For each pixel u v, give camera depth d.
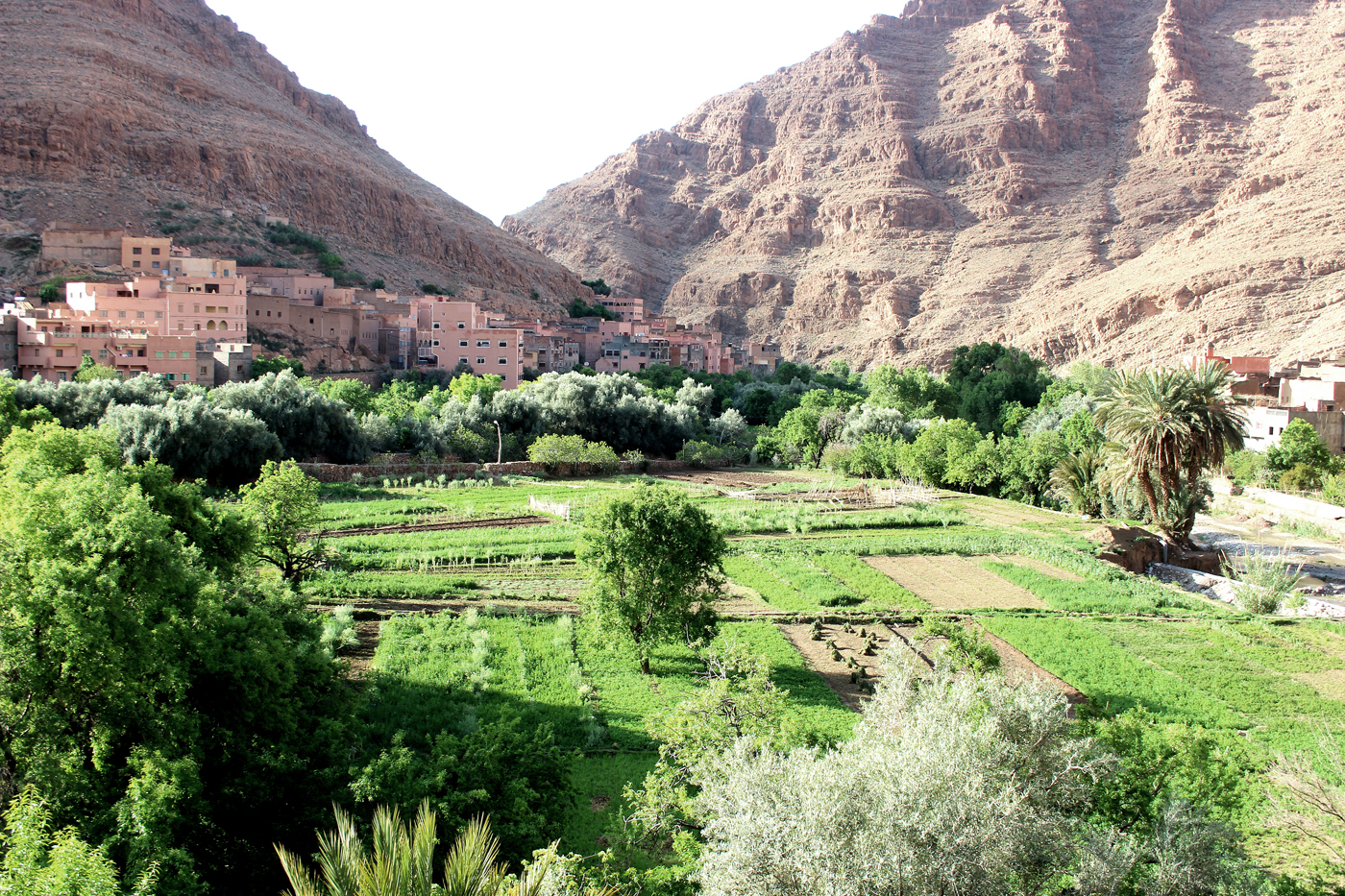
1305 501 86.88
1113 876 19.45
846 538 70.69
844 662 42.34
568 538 65.00
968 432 103.06
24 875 15.84
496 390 122.44
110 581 22.02
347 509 73.50
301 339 137.62
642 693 37.44
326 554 50.53
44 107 181.75
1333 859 25.64
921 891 17.28
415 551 59.59
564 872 18.83
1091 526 77.62
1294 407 110.94
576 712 34.88
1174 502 70.50
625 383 124.19
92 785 21.62
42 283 141.25
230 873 22.31
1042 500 90.62
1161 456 68.56
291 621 33.12
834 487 95.88
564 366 173.50
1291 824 25.08
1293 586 59.69
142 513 23.75
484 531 67.12
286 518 44.81
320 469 87.81
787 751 23.75
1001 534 73.00
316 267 191.25
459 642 41.91
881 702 25.48
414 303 158.38
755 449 122.31
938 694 23.59
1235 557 70.06
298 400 92.75
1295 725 35.38
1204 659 43.69
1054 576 60.03
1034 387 146.00
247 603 30.70
